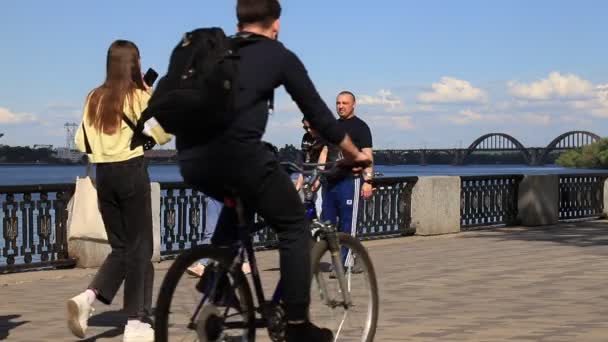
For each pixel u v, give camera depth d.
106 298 6.73
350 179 10.12
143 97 6.63
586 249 13.65
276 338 5.14
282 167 5.07
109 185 6.67
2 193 10.80
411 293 9.22
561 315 7.88
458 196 16.88
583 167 151.75
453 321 7.58
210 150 4.79
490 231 17.31
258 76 4.80
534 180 18.64
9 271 10.95
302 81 4.92
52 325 7.49
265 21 5.05
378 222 15.69
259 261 11.59
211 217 11.32
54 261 11.30
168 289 4.71
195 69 4.73
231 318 5.02
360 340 5.84
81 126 6.80
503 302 8.62
